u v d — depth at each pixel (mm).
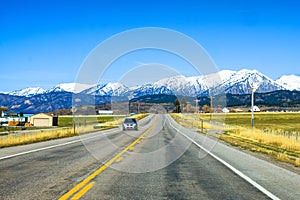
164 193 8133
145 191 8320
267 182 9688
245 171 11648
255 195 8039
